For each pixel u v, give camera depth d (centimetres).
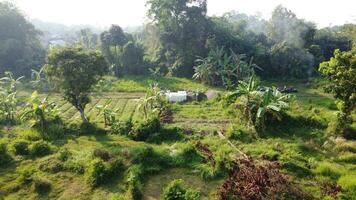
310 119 2842
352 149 2295
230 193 1792
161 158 2184
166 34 6000
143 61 6016
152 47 6475
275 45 5441
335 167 2062
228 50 5453
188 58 5719
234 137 2617
